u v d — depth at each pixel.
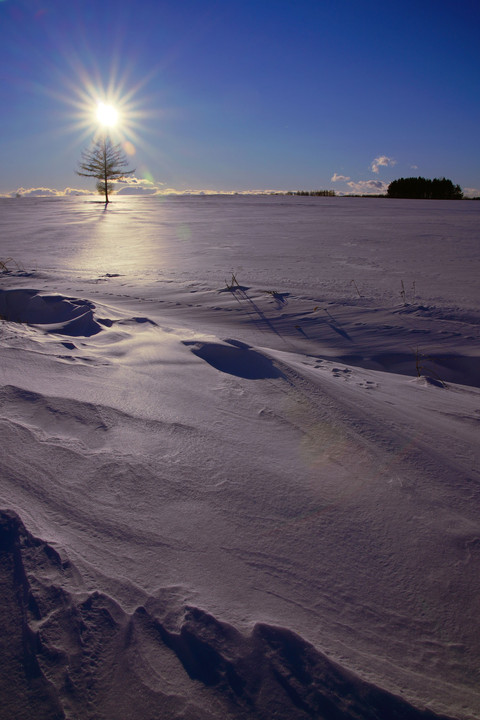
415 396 3.32
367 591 1.41
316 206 35.31
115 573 1.40
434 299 7.36
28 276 9.45
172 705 1.07
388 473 2.00
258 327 6.22
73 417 2.22
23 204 40.16
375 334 5.85
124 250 13.78
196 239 16.36
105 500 1.69
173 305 7.26
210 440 2.11
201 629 1.24
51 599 1.30
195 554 1.49
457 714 1.10
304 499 1.77
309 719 1.06
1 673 1.12
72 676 1.12
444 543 1.62
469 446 2.41
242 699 1.09
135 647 1.19
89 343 3.50
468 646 1.28
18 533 1.52
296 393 2.67
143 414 2.30
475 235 16.36
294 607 1.34
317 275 9.58
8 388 2.46
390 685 1.15
